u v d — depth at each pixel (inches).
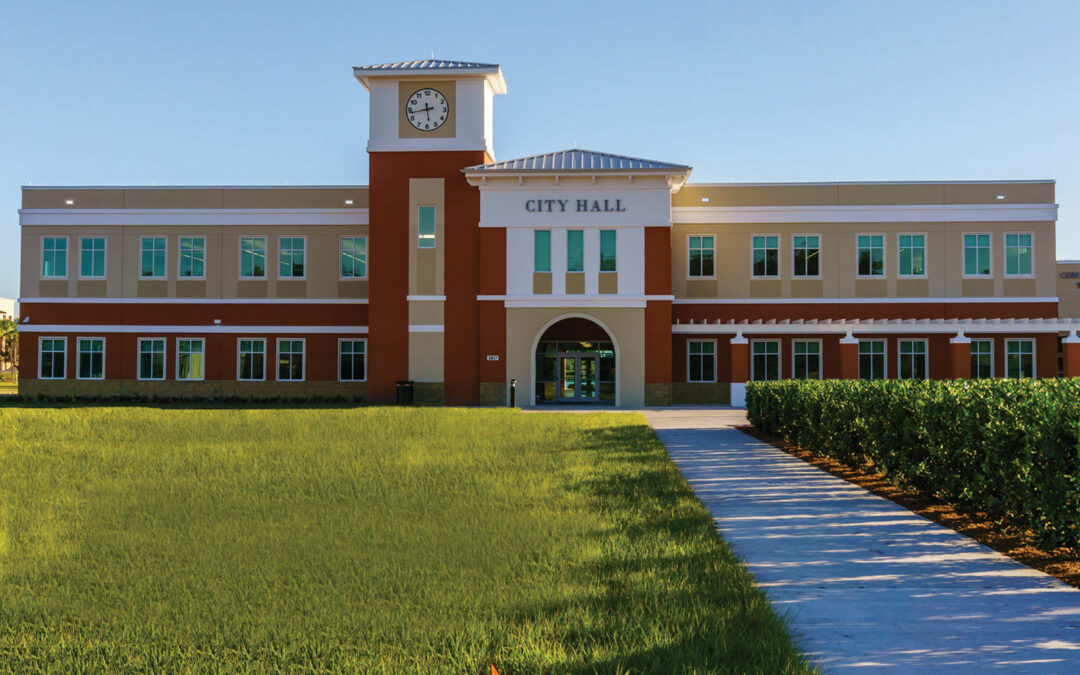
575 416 958.4
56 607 267.4
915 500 457.4
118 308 1504.7
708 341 1449.3
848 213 1449.3
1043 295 1428.4
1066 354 1348.4
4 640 237.1
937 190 1444.4
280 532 372.5
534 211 1328.7
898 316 1439.5
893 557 330.6
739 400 1333.7
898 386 511.8
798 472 568.1
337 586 284.2
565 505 426.9
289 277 1505.9
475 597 267.7
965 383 486.0
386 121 1359.5
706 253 1464.1
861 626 245.1
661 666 206.2
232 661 217.9
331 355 1497.3
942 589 284.4
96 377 1502.2
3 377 3085.6
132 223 1510.8
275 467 565.3
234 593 278.5
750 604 254.7
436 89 1358.3
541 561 313.1
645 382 1312.7
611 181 1322.6
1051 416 319.9
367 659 216.1
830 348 1437.0
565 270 1326.3
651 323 1316.4
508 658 212.5
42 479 528.7
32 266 1509.6
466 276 1341.0
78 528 386.9
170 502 450.6
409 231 1347.2
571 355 1424.7
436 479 514.3
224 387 1499.8
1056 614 256.4
